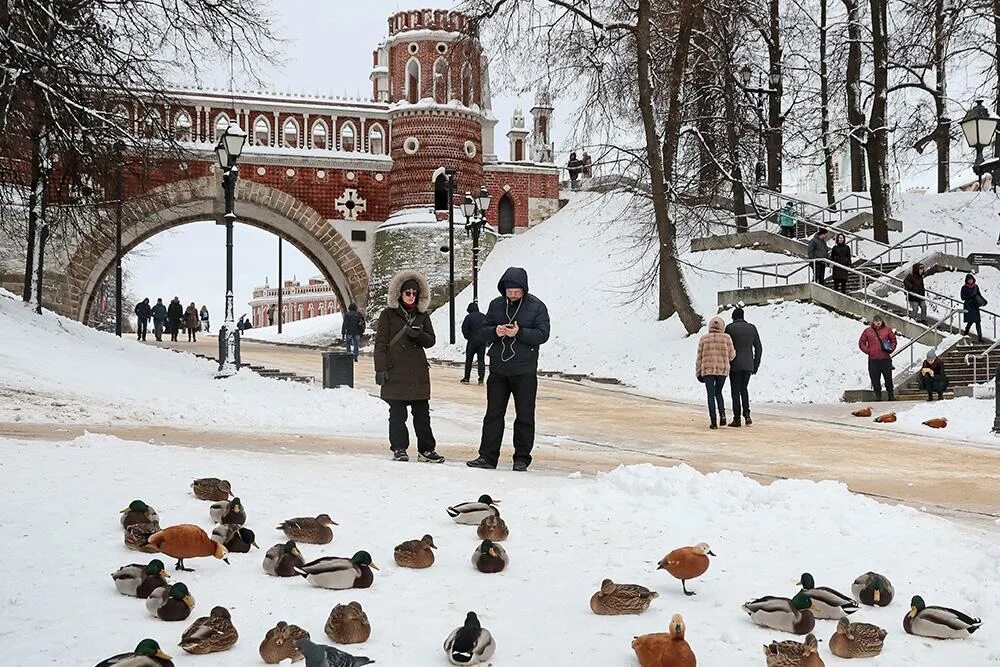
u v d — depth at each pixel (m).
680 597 5.64
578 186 62.28
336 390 19.83
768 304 31.19
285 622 4.50
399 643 4.73
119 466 9.04
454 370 31.89
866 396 23.92
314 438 13.96
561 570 6.14
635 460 13.10
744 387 18.28
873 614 5.51
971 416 18.73
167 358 24.98
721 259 40.22
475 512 7.21
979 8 34.38
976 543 7.27
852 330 28.05
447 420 17.97
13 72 21.02
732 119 38.16
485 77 59.66
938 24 35.91
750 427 18.12
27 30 21.69
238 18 24.42
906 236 40.56
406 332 11.56
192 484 7.93
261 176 55.31
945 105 40.62
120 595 5.37
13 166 25.30
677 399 24.98
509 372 11.26
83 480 8.26
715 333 17.89
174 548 5.68
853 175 47.84
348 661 3.97
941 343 25.64
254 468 9.52
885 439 16.42
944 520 8.20
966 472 12.54
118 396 17.20
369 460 10.95
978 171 19.11
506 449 13.97
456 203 56.53
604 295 42.78
